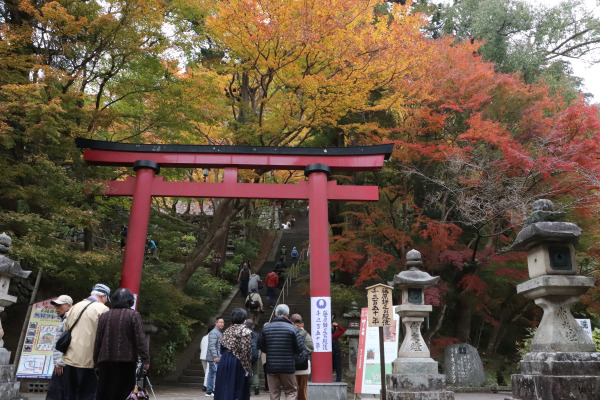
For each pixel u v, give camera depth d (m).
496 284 18.80
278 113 16.22
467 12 25.30
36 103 10.79
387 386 8.96
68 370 6.06
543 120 15.36
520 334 20.98
